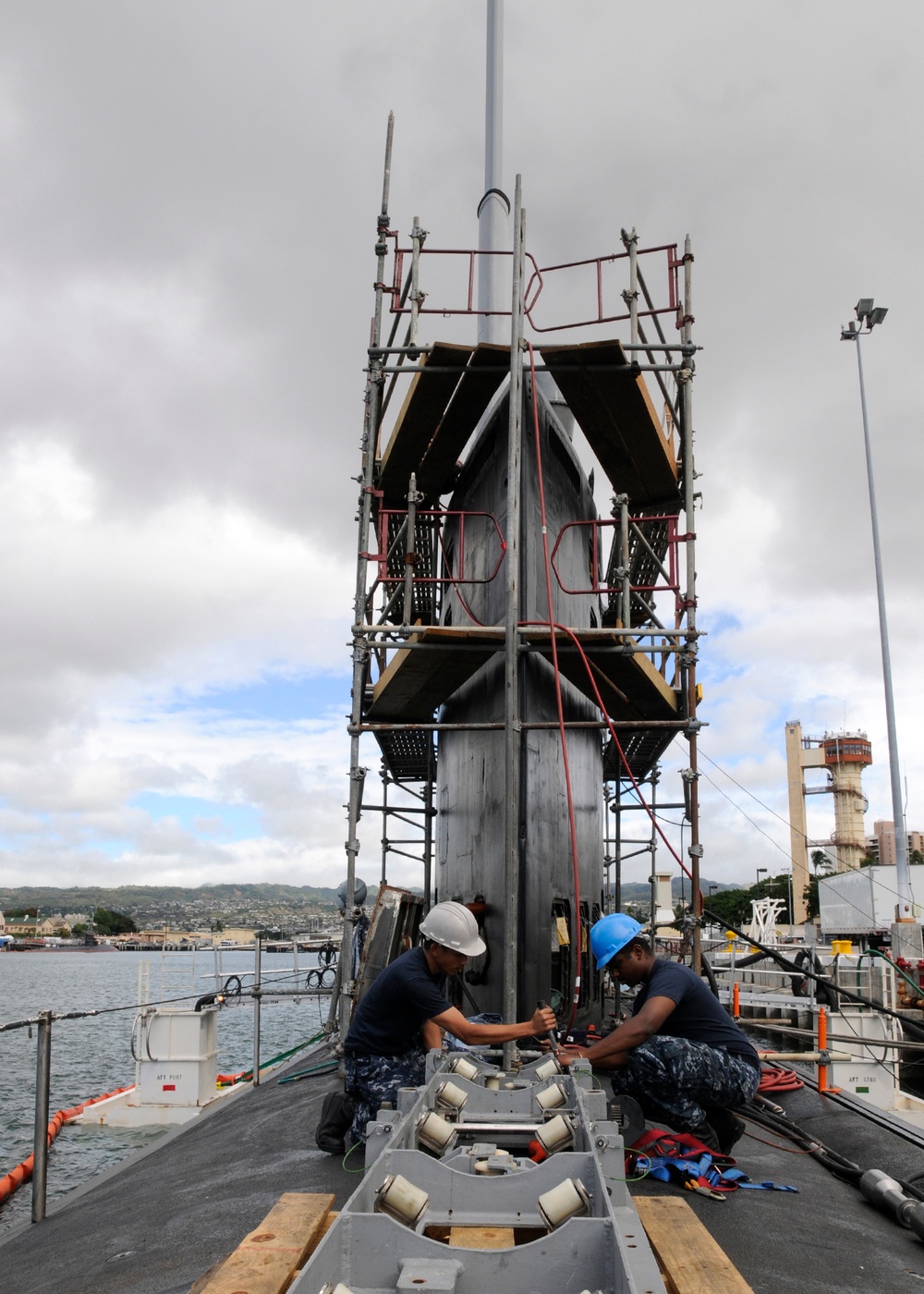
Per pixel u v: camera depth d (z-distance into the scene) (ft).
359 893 35.04
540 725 29.68
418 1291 8.64
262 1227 11.71
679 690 36.88
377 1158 11.42
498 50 44.91
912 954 99.66
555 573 35.50
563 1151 13.53
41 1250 20.21
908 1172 23.57
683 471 36.14
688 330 36.52
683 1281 10.83
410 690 37.04
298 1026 150.61
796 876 288.51
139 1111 54.49
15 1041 142.10
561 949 32.19
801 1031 52.08
